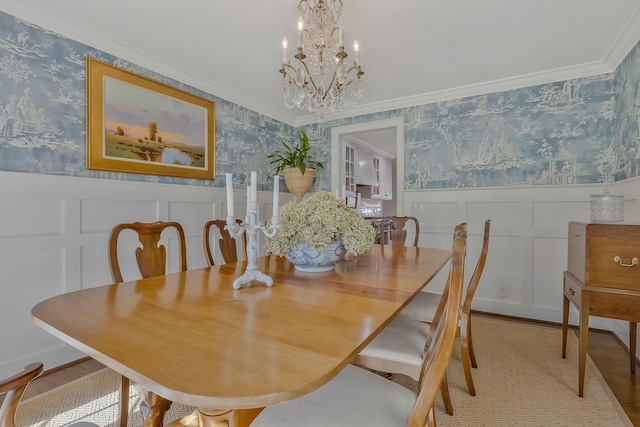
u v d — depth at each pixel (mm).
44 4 1944
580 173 2781
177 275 1487
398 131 3617
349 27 2164
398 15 2035
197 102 3057
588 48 2449
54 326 840
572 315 2822
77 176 2213
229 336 771
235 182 3490
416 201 3518
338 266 1714
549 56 2580
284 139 4184
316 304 1027
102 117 2348
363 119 3865
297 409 857
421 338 1381
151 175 2686
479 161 3205
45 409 1651
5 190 1873
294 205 1594
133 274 2500
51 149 2094
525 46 2426
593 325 2723
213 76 3008
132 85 2529
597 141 2715
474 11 1995
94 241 2275
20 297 1939
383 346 1308
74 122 2205
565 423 1528
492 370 2035
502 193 3088
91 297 1111
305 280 1377
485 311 3160
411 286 1269
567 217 2824
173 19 2098
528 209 2979
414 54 2545
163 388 560
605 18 2064
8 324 1896
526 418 1563
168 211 2785
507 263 3070
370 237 1599
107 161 2375
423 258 1984
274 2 1915
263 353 679
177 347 710
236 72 2920
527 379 1925
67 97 2168
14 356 1922
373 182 6176
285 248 1510
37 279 2006
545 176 2918
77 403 1705
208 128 3170
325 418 825
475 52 2512
